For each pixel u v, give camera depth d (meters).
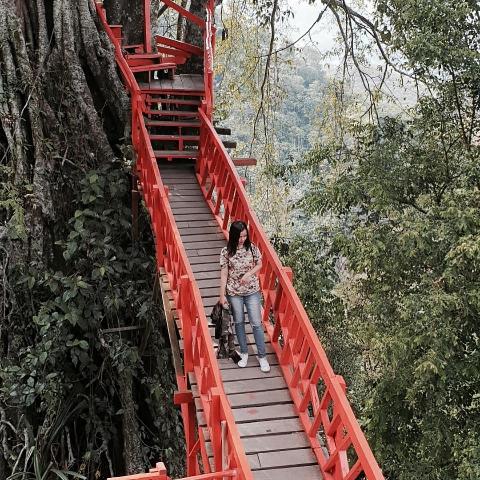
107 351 9.29
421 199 9.90
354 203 10.40
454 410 9.92
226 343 6.39
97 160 9.41
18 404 8.44
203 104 9.81
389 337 9.15
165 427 9.59
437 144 10.42
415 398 9.77
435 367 8.31
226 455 5.07
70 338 8.75
